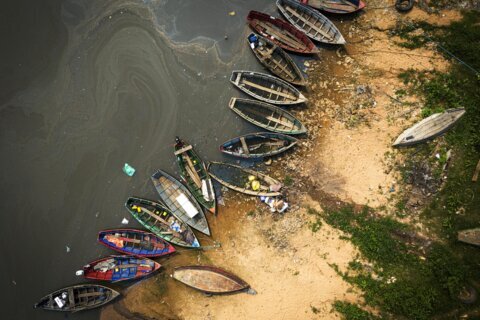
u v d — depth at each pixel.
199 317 20.95
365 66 21.58
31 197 22.42
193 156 21.66
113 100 22.61
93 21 22.80
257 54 21.91
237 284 20.55
